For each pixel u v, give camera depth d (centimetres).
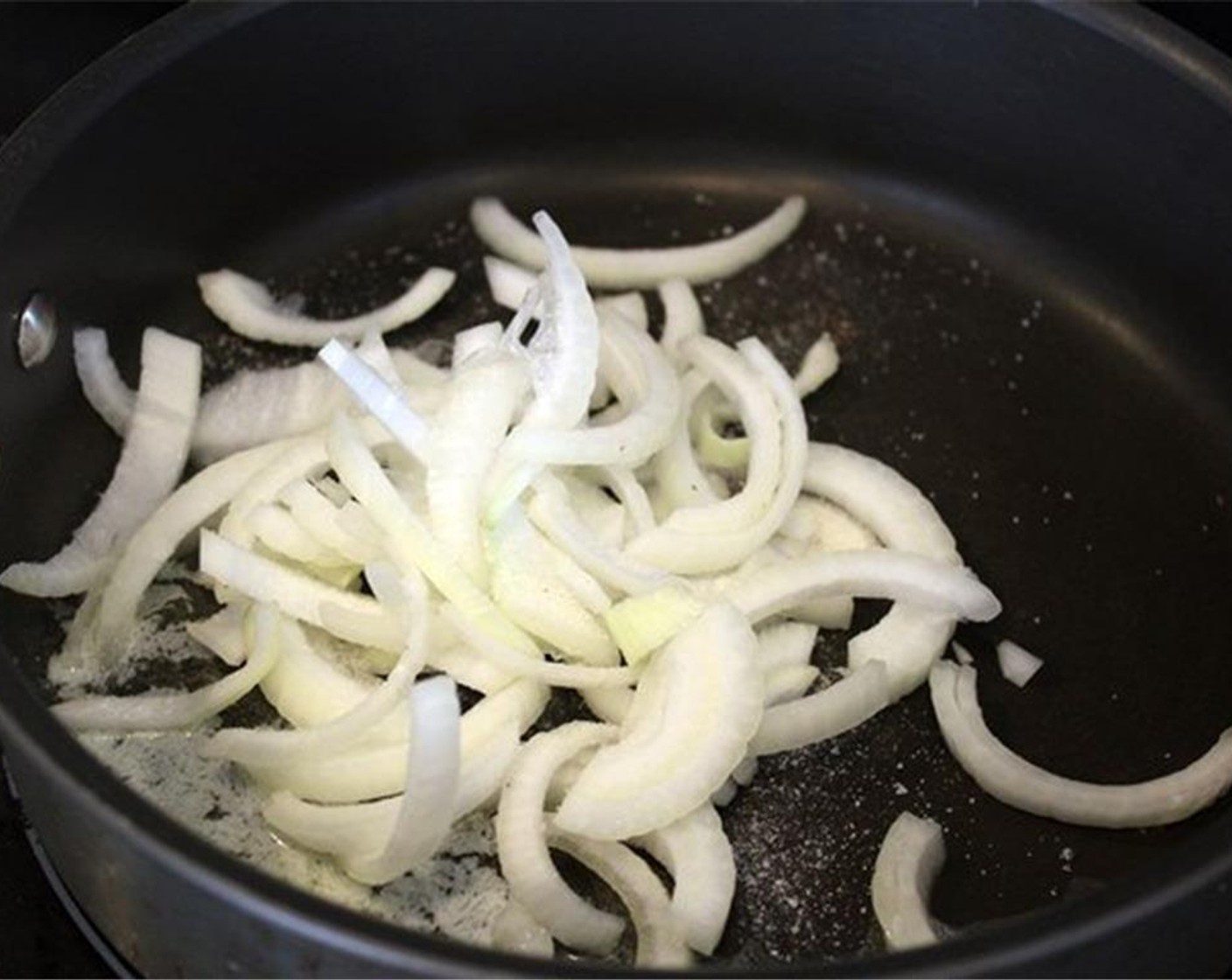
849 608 32
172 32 35
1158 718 32
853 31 39
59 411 34
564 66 40
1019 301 39
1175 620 33
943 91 39
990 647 33
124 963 28
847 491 34
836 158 41
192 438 35
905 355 38
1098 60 36
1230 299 37
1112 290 39
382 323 37
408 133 40
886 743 31
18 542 33
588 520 32
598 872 29
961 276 39
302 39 37
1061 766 31
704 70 40
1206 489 35
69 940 29
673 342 37
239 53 36
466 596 30
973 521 35
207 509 33
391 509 31
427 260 39
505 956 22
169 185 37
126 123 35
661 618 30
